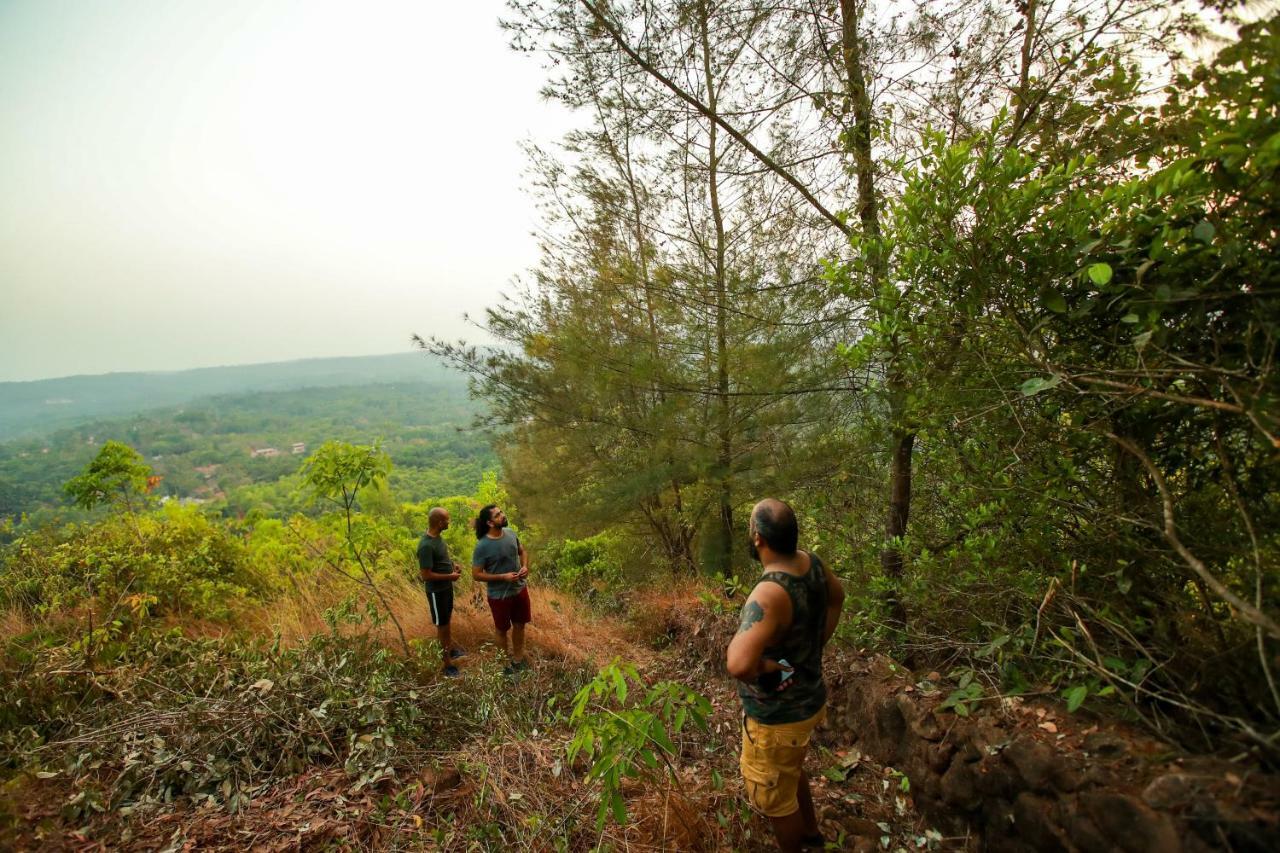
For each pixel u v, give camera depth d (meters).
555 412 7.88
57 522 8.34
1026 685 2.52
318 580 8.02
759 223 5.57
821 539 4.37
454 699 4.26
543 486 8.88
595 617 7.28
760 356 4.96
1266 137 1.70
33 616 5.85
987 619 2.92
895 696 2.98
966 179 2.60
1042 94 3.33
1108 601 2.35
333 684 4.01
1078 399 2.33
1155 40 2.91
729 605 5.25
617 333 7.02
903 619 3.65
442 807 3.17
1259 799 1.58
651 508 9.02
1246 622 1.86
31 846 2.72
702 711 2.55
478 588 6.97
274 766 3.42
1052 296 2.29
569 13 4.78
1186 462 2.16
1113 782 1.88
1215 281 1.87
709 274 5.50
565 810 3.02
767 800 2.33
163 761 3.30
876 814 2.75
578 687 4.62
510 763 3.48
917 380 3.10
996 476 2.64
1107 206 2.17
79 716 3.76
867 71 4.07
